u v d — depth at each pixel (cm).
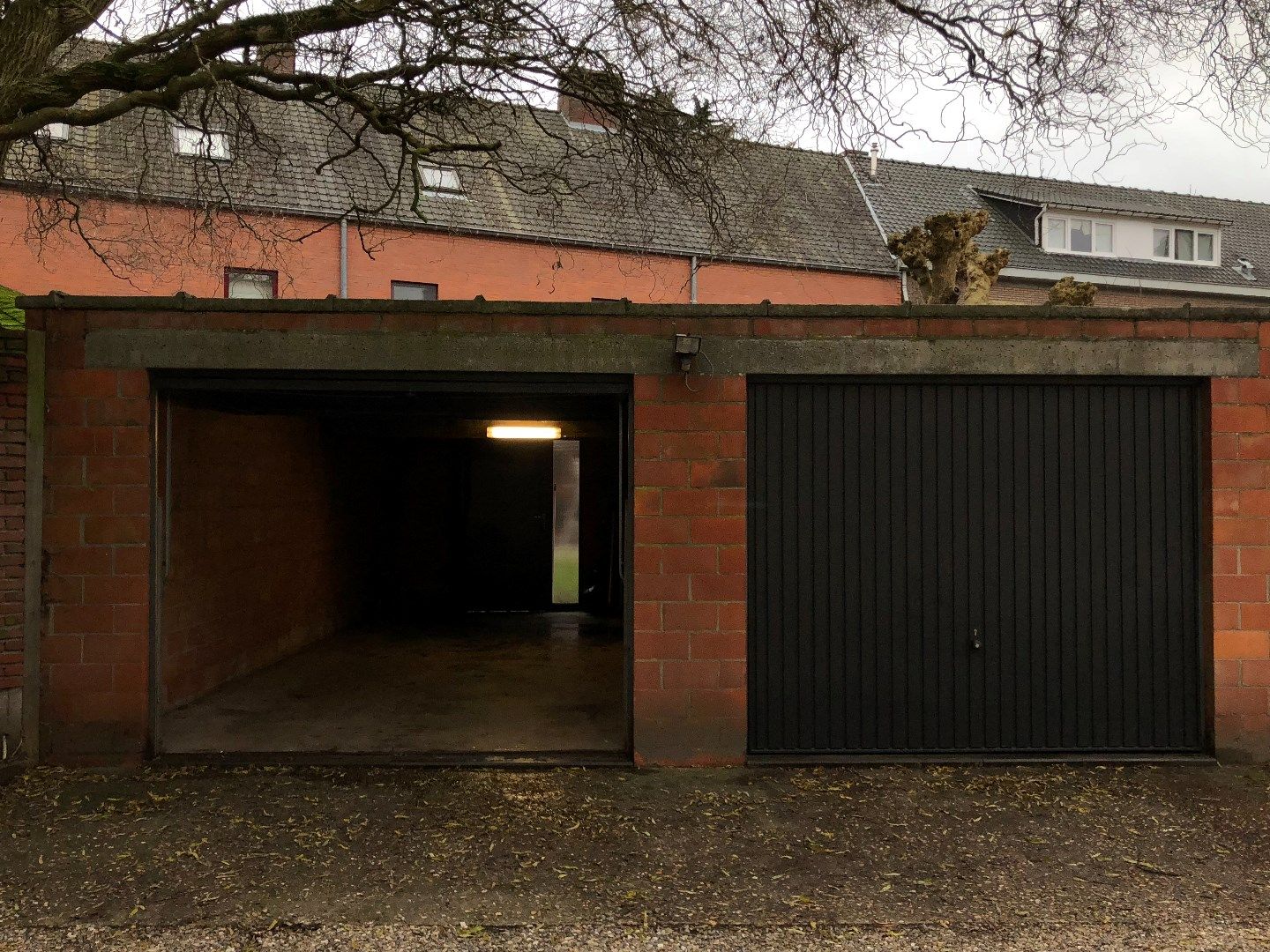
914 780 497
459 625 1062
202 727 598
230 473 734
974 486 535
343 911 346
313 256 1526
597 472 1187
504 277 1659
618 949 321
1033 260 2194
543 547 1181
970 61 595
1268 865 390
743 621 521
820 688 532
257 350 509
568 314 515
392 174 1570
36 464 503
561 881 372
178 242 862
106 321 509
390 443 1145
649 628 520
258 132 730
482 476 1177
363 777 499
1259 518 523
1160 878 377
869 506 534
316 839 412
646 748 520
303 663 830
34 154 847
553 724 613
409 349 511
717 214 724
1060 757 529
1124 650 534
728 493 520
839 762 521
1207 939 329
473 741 568
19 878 371
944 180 2320
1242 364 522
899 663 533
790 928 335
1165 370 521
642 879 374
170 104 547
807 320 521
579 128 1638
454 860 391
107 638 509
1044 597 534
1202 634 533
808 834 422
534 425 1022
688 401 519
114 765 509
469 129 734
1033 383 533
